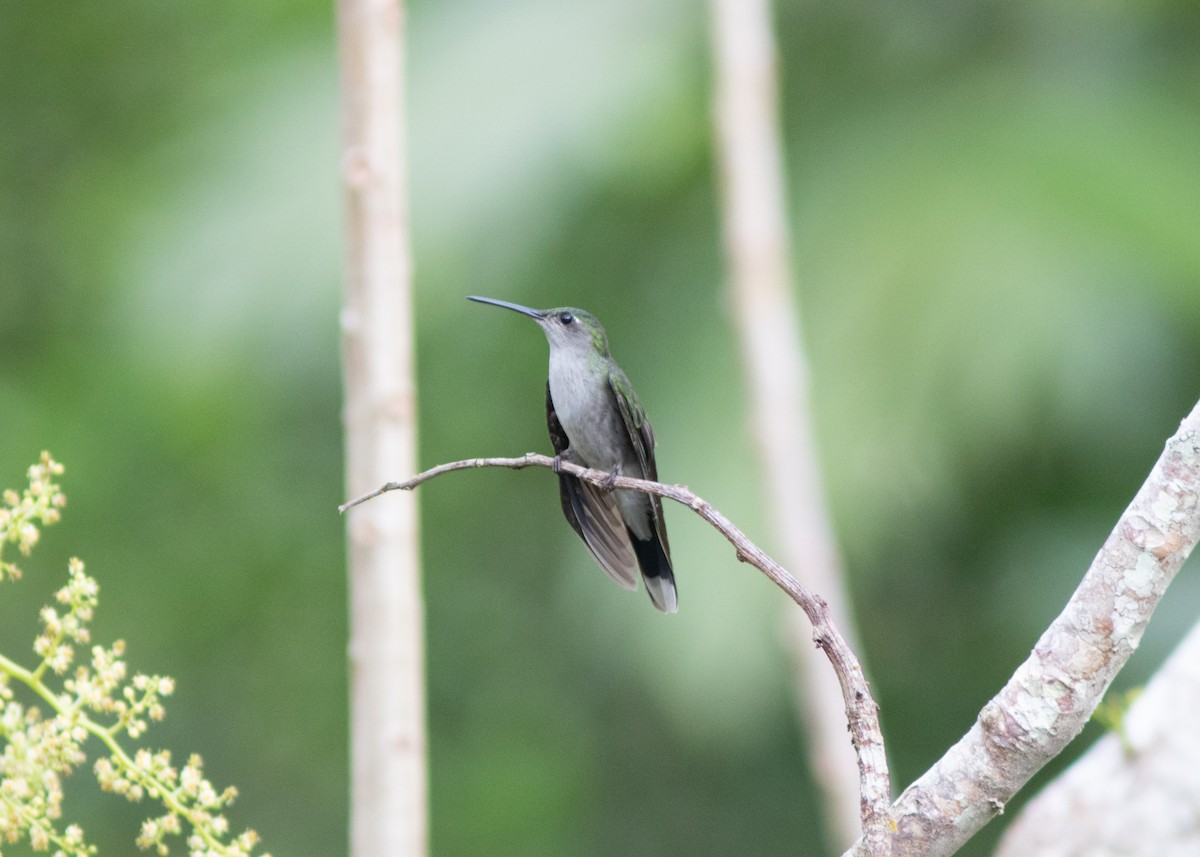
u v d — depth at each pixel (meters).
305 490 14.48
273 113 14.19
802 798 13.64
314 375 13.09
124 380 13.69
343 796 13.98
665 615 10.73
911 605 12.51
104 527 14.28
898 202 11.90
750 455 10.99
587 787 14.05
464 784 13.95
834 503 10.84
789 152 13.15
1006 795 3.73
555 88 12.62
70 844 3.29
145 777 3.37
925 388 10.99
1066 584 11.35
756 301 7.89
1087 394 10.86
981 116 12.62
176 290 13.20
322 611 14.45
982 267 11.23
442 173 12.61
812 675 7.68
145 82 16.00
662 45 12.83
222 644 14.39
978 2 13.45
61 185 16.06
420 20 14.49
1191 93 12.67
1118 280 11.08
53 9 15.77
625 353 12.41
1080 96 12.70
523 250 12.43
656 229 12.77
